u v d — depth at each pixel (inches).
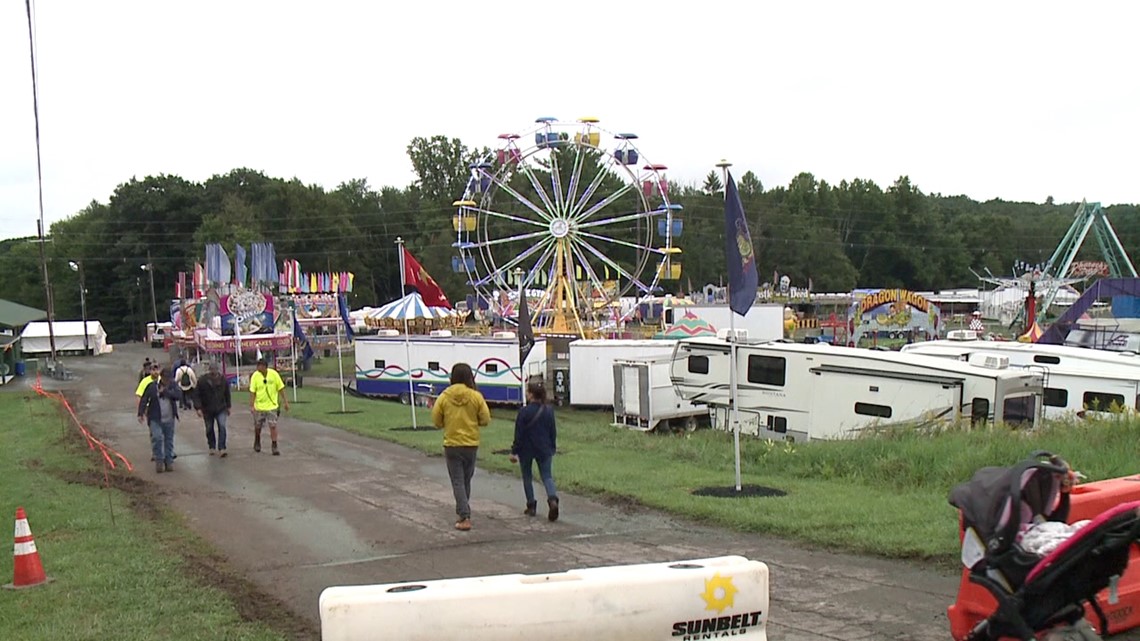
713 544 402.3
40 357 3056.1
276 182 4800.7
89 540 431.5
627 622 200.5
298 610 317.1
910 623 286.8
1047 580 204.1
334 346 2987.2
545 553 395.2
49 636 282.8
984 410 799.7
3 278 4694.9
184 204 4719.5
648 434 964.0
